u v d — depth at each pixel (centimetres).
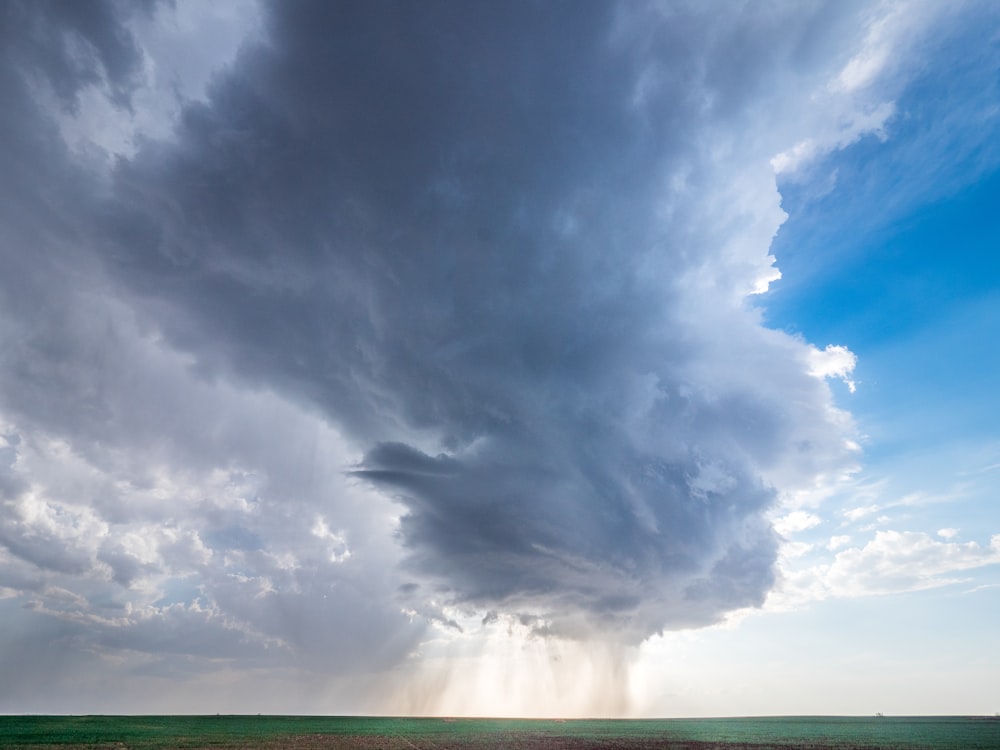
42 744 6019
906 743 7388
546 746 6894
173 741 6512
